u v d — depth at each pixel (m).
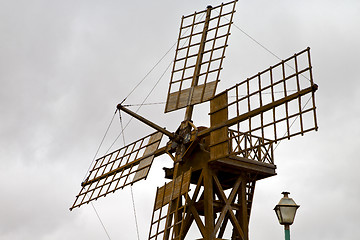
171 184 26.67
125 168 30.31
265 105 23.50
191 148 26.17
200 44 29.28
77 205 31.47
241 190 25.92
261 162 26.23
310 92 22.11
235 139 24.70
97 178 31.45
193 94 27.80
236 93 24.83
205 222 24.61
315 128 21.56
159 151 28.50
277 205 16.73
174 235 25.47
